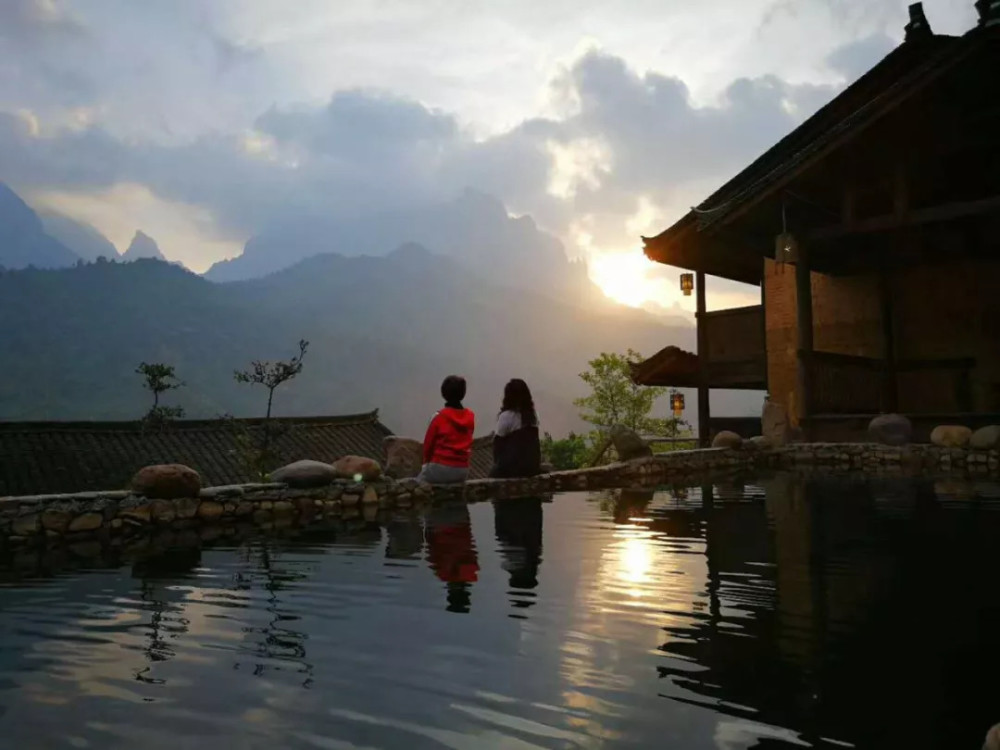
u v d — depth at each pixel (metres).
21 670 2.27
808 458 11.77
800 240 12.63
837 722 1.80
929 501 6.34
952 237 13.49
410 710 1.92
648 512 6.26
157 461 19.72
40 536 5.30
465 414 8.07
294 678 2.17
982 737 1.71
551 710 1.90
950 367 13.76
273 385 16.91
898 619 2.70
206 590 3.44
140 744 1.74
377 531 5.53
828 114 15.05
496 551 4.42
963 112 11.52
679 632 2.59
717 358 17.34
